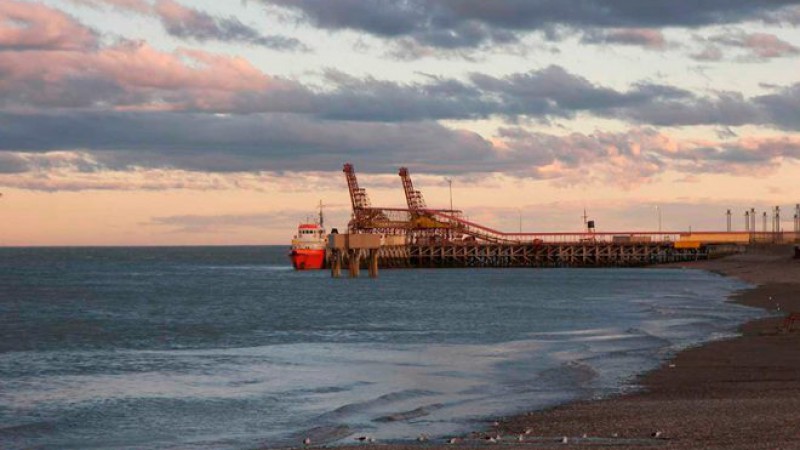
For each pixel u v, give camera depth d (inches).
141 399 1758.1
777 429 1262.3
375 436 1358.3
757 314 3572.8
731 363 2059.5
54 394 1824.6
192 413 1616.6
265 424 1517.0
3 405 1697.8
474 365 2194.9
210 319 3762.3
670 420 1363.2
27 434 1449.3
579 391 1748.3
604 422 1376.7
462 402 1662.2
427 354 2437.3
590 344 2591.0
